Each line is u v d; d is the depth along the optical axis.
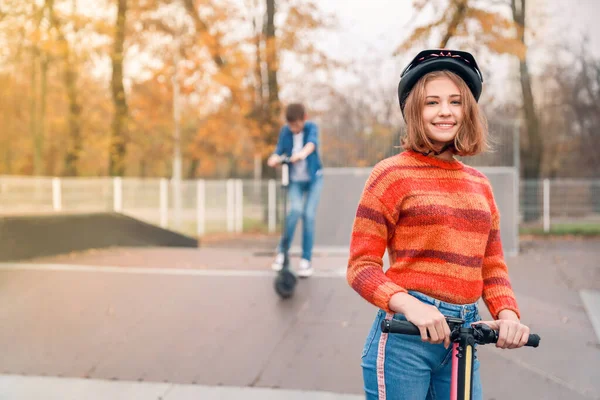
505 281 1.75
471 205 1.63
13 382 3.32
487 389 3.14
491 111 16.27
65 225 7.35
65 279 5.41
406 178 1.63
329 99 15.04
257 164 33.22
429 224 1.59
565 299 4.89
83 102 20.25
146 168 33.81
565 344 3.76
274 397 3.08
